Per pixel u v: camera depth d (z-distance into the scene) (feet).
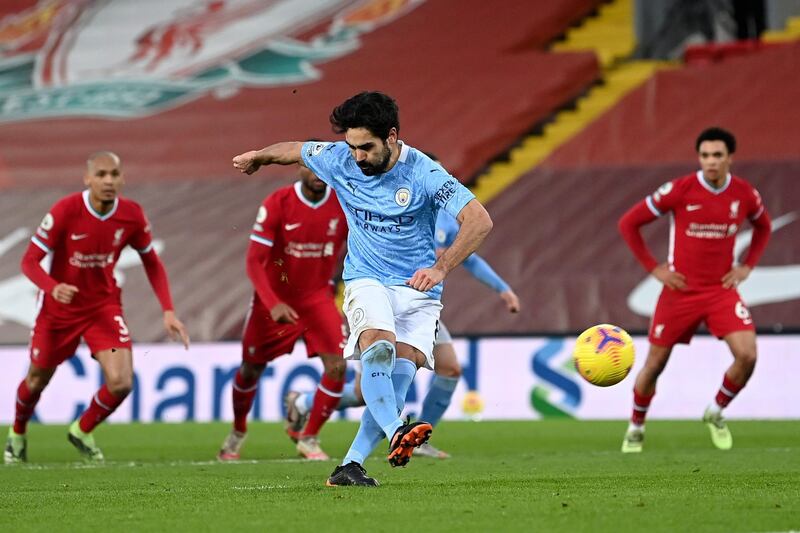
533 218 197.47
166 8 301.63
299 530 49.96
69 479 81.15
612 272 179.63
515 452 108.06
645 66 258.37
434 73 258.16
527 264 184.44
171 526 52.16
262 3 297.33
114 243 102.22
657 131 222.28
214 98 263.90
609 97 246.47
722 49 252.01
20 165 247.50
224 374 162.91
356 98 64.90
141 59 284.41
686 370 154.61
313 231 102.27
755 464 86.89
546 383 158.10
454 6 280.51
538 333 159.43
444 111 243.40
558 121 241.14
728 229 107.55
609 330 74.69
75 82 279.69
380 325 65.10
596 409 156.46
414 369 67.67
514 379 159.22
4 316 187.52
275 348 104.37
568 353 157.89
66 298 95.04
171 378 164.96
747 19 261.65
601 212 196.13
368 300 65.87
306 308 103.60
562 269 182.39
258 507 58.65
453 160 224.74
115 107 266.16
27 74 285.23
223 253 197.47
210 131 251.19
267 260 102.58
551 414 157.69
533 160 230.27
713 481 70.79
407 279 67.82
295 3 295.48
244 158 69.67
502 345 160.25
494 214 200.64
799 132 213.46
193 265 195.21
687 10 264.11
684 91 232.32
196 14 297.12
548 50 268.41
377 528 50.16
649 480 72.02
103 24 298.76
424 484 70.18
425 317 68.23
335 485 67.82
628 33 269.44
